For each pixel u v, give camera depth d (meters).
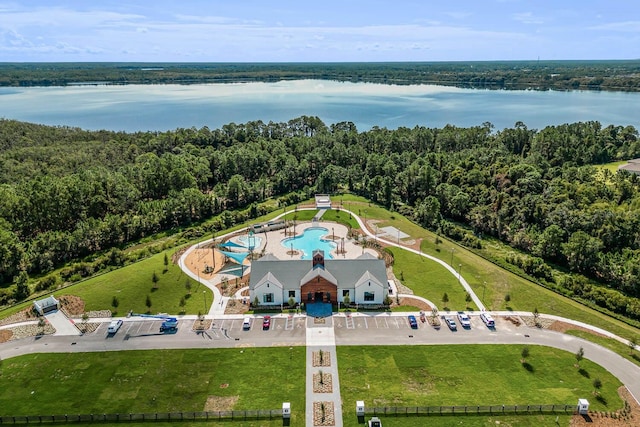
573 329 83.69
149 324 84.88
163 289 97.69
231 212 146.62
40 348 77.69
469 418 62.56
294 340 79.69
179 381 69.38
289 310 89.69
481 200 146.88
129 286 98.62
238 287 98.88
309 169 193.25
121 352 76.44
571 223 121.00
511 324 85.25
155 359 74.50
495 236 137.00
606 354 76.31
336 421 61.66
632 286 99.31
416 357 74.94
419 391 67.19
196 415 62.53
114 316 87.62
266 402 65.06
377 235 130.25
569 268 113.44
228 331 82.38
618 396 66.50
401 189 171.25
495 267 110.81
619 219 114.88
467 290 98.06
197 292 96.62
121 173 165.38
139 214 144.75
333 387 67.94
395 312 89.06
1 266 106.31
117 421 62.16
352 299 92.75
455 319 86.81
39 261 112.00
